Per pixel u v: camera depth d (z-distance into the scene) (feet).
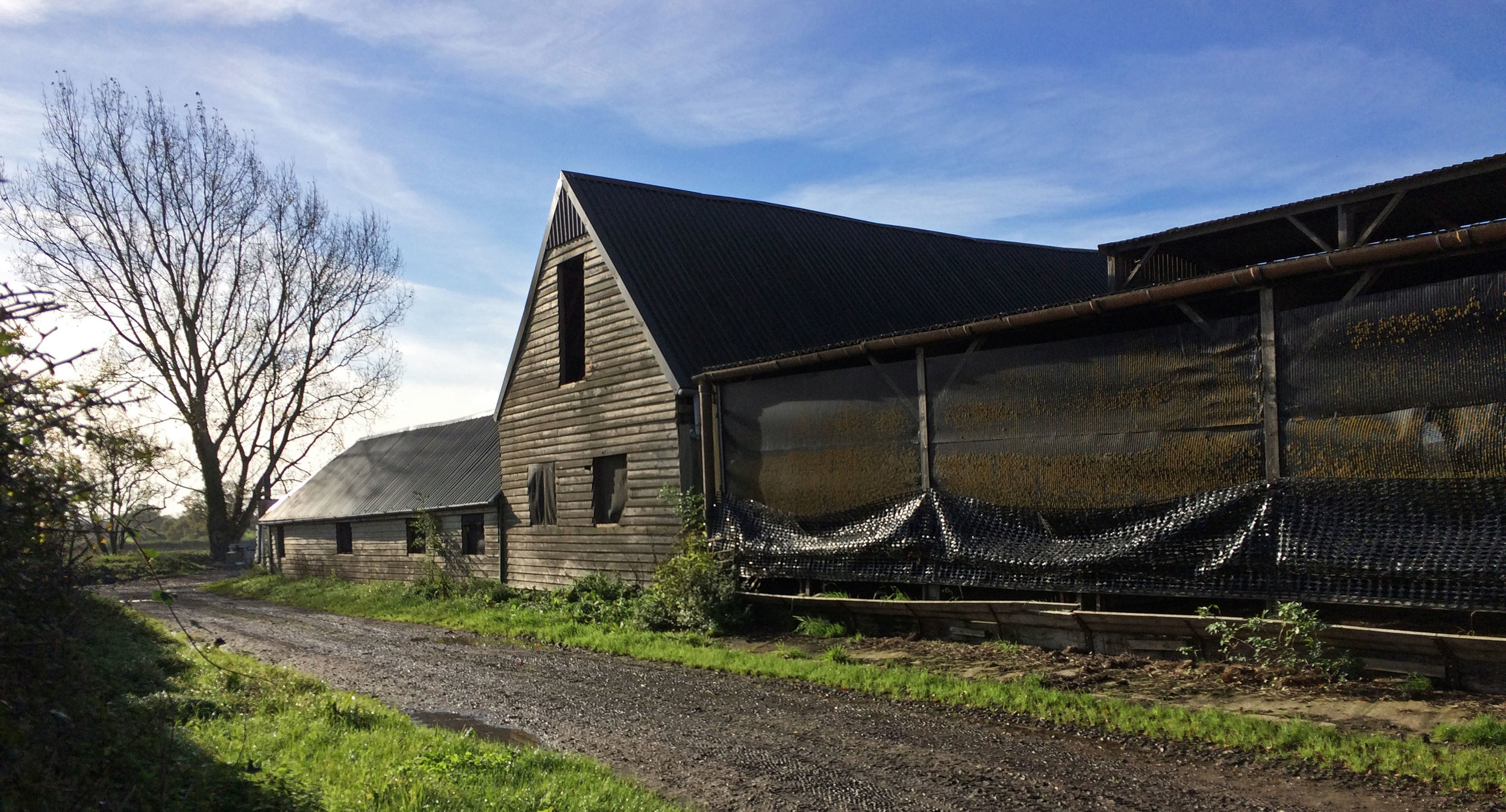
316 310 139.54
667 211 67.72
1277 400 30.19
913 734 25.52
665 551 55.52
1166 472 32.96
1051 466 36.29
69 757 16.43
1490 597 25.38
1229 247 54.08
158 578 19.03
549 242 67.46
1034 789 20.54
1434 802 18.45
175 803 16.58
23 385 15.88
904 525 40.47
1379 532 27.66
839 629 42.65
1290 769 20.88
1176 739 23.56
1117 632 33.91
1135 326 38.17
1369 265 28.22
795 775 22.30
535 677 37.01
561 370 65.98
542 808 18.29
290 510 104.88
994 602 36.96
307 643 50.01
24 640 17.17
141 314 126.21
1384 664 27.58
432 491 81.76
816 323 63.87
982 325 37.78
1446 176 41.55
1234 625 30.07
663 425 56.03
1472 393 26.40
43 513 16.84
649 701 31.48
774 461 47.55
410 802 18.34
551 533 66.33
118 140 122.52
